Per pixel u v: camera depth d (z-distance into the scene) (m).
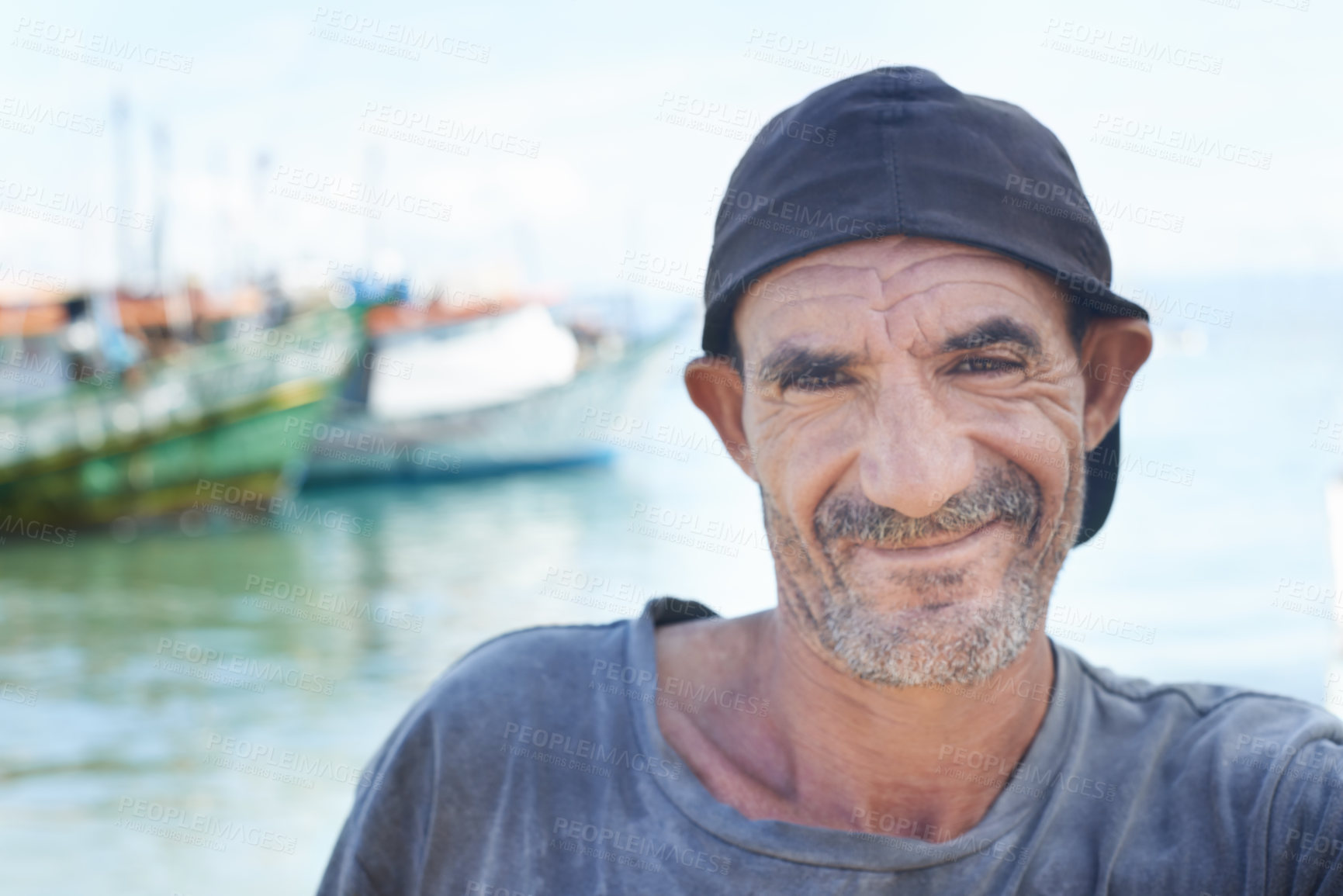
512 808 1.62
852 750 1.55
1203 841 1.44
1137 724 1.58
